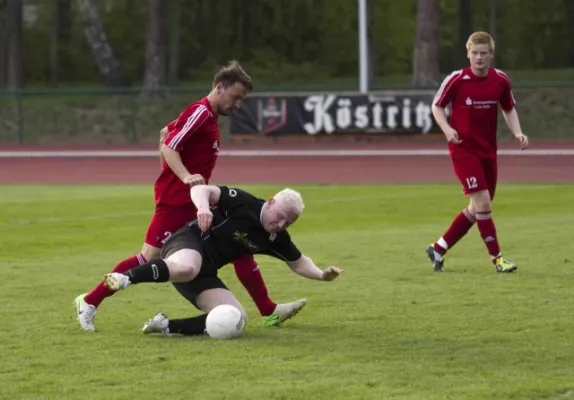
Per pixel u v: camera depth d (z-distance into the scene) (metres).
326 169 51.50
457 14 122.38
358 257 23.34
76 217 32.50
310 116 64.94
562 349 13.80
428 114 63.69
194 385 12.01
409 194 39.06
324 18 125.81
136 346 14.16
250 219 14.74
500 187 41.03
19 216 32.84
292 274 21.02
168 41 124.38
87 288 19.50
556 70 120.06
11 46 99.88
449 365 12.95
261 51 124.00
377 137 64.44
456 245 25.33
